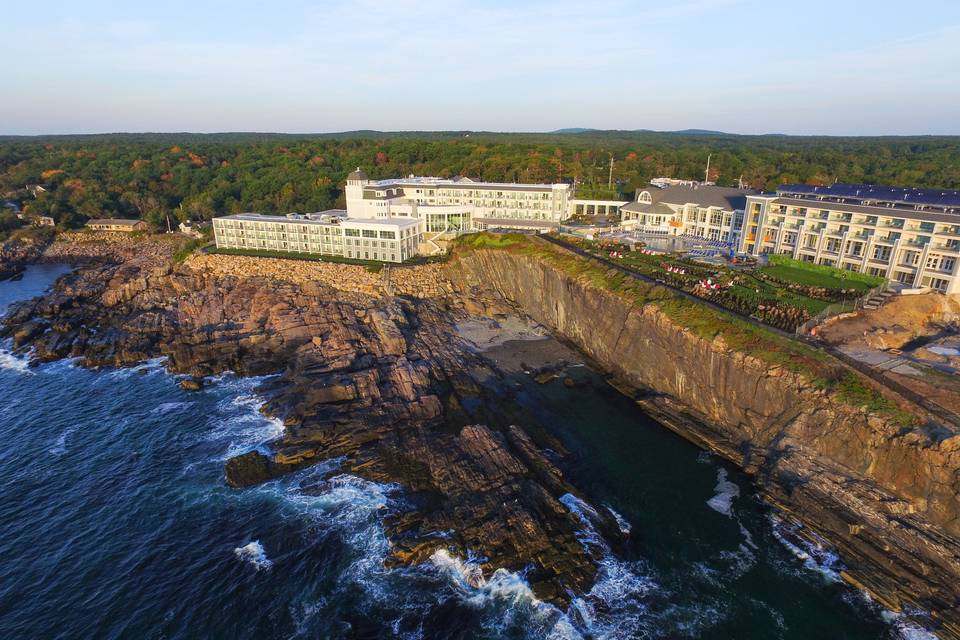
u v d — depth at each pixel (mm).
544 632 42094
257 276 115375
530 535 49438
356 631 41969
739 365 65000
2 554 48812
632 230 125250
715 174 188125
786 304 74062
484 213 143375
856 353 62906
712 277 86750
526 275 106875
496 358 87375
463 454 59938
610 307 85188
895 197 85750
